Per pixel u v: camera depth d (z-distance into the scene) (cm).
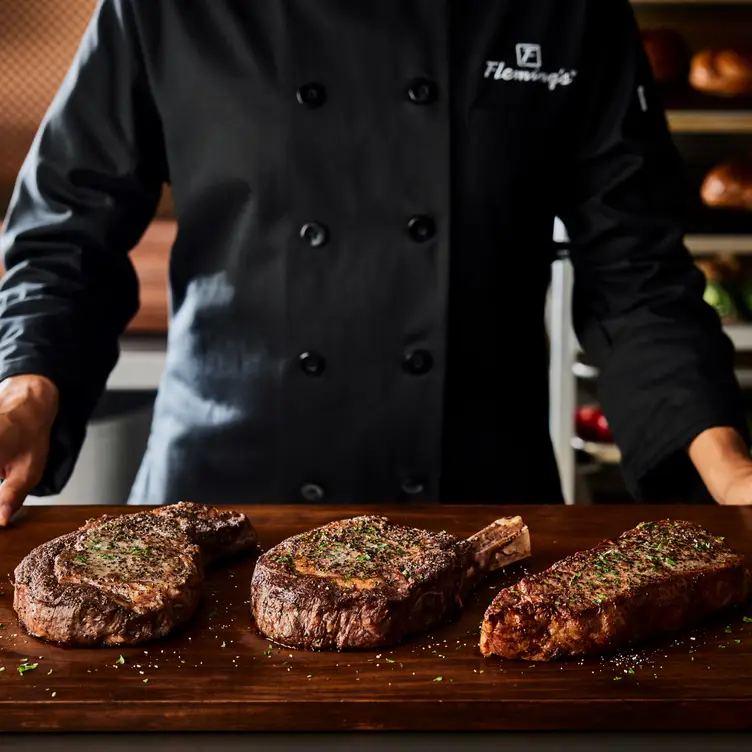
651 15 313
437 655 100
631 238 163
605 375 161
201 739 90
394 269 157
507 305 163
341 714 90
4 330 147
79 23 278
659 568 107
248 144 155
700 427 146
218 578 118
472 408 163
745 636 104
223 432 160
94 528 119
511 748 89
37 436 137
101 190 160
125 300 166
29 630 103
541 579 104
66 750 88
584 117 166
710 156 319
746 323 296
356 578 105
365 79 154
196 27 155
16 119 282
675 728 92
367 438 160
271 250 157
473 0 156
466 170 157
